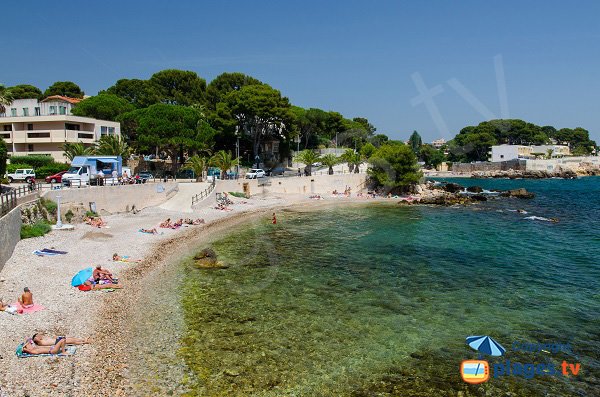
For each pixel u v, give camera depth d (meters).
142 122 69.31
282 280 25.59
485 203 70.19
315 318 19.75
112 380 13.91
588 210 61.72
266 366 15.29
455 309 21.22
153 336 17.33
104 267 25.98
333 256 32.06
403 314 20.45
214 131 77.00
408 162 78.50
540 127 186.62
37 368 14.16
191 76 95.81
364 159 89.12
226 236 38.56
